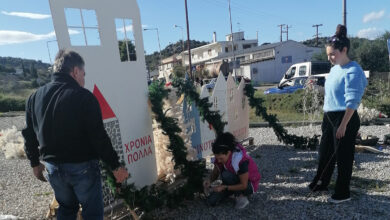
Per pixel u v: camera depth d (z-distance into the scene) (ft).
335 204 10.40
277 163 15.88
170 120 11.69
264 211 10.26
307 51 131.75
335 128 10.20
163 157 12.82
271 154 17.81
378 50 90.22
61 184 6.99
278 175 13.96
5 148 23.08
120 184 9.30
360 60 91.66
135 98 11.27
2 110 78.28
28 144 7.47
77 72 7.07
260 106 19.45
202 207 11.05
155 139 12.91
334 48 9.71
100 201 7.43
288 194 11.57
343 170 10.11
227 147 10.39
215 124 14.25
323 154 11.07
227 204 11.12
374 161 14.97
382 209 9.80
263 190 12.14
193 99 13.92
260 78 124.16
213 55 179.42
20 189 14.73
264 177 13.84
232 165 10.48
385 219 9.18
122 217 10.30
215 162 11.41
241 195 10.66
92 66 9.55
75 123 6.51
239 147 10.87
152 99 11.76
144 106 11.71
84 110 6.51
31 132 7.41
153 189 10.54
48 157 6.78
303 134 22.86
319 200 10.84
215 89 16.55
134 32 11.23
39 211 11.82
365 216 9.43
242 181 10.39
